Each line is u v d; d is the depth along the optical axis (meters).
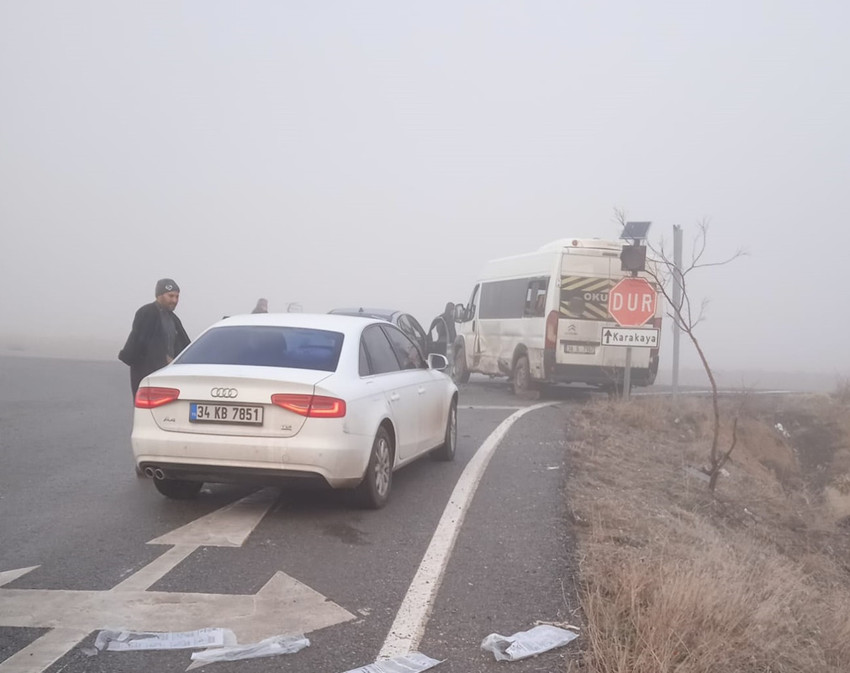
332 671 4.41
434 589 5.65
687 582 5.14
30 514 7.32
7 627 4.87
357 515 7.50
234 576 5.81
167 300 9.05
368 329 8.31
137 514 7.39
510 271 19.98
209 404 7.00
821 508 13.06
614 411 15.01
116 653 4.55
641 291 15.17
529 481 9.04
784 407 18.69
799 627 5.75
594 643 4.64
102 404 15.22
